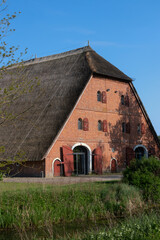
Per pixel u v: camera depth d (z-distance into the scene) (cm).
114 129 4122
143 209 1733
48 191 1816
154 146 4641
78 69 3981
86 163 3800
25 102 4025
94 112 3894
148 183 1958
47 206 1655
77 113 3694
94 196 1820
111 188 1903
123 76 4259
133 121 4391
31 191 1792
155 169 2061
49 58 4512
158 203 1900
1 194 1741
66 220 1617
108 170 3988
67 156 3531
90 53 4197
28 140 3569
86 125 3778
